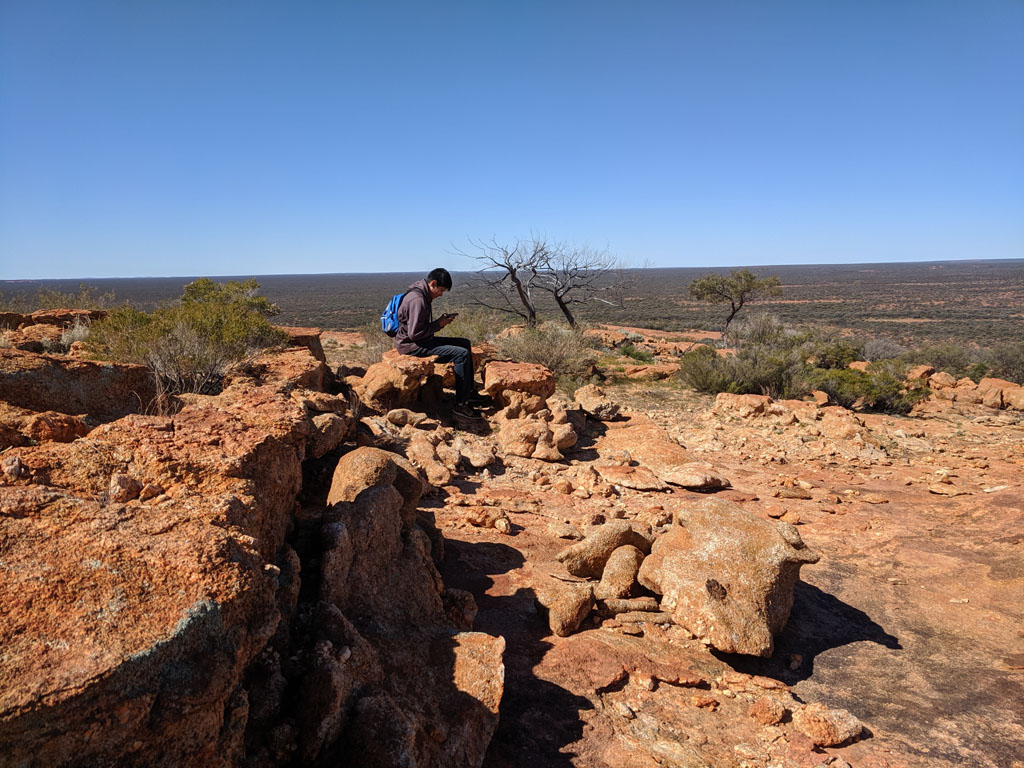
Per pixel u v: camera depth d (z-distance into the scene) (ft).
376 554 11.03
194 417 10.03
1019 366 71.67
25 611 5.16
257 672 7.35
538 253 79.25
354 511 11.15
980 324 196.54
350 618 9.74
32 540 5.97
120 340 23.04
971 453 31.81
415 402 29.12
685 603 11.78
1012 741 9.70
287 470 10.44
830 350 62.44
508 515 18.34
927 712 10.44
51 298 44.09
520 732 8.89
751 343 60.49
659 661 11.09
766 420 35.73
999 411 48.08
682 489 22.88
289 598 8.52
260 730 6.82
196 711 5.16
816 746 9.34
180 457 8.35
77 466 7.77
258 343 28.09
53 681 4.56
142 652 4.99
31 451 7.88
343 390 28.43
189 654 5.36
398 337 29.01
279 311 37.91
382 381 27.27
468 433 26.96
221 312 26.12
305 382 23.26
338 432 15.69
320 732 6.80
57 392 11.70
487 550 15.29
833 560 17.01
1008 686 11.17
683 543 13.19
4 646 4.82
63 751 4.50
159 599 5.57
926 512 21.29
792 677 11.41
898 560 16.96
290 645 8.19
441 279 28.45
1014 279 470.80
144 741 4.89
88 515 6.54
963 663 11.96
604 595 13.07
